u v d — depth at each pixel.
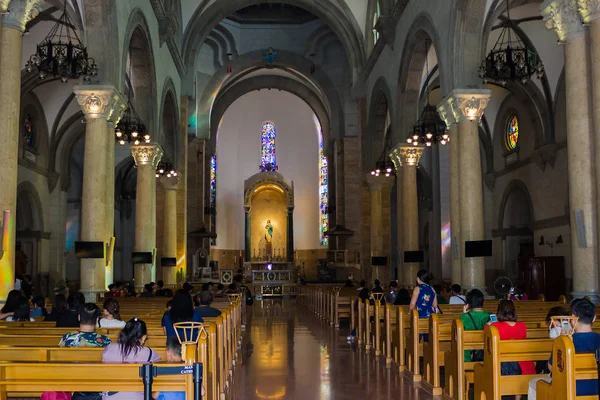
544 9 12.14
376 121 30.06
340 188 39.44
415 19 21.61
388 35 25.25
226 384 9.89
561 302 13.59
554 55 23.30
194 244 38.31
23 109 27.33
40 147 29.45
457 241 17.80
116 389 5.04
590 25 11.02
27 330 8.38
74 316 9.20
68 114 29.94
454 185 17.91
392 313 12.30
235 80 43.31
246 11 40.56
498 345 6.61
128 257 40.00
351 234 37.94
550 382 5.83
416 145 23.83
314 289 26.50
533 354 6.66
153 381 5.04
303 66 40.72
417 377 10.10
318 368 11.48
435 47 19.44
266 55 40.44
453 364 8.23
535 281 24.64
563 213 23.88
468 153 17.16
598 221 10.88
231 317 11.85
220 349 8.79
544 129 24.89
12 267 11.68
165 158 27.83
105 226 16.47
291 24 40.94
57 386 5.00
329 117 44.03
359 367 11.53
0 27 11.37
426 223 38.12
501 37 23.17
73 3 17.61
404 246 23.97
